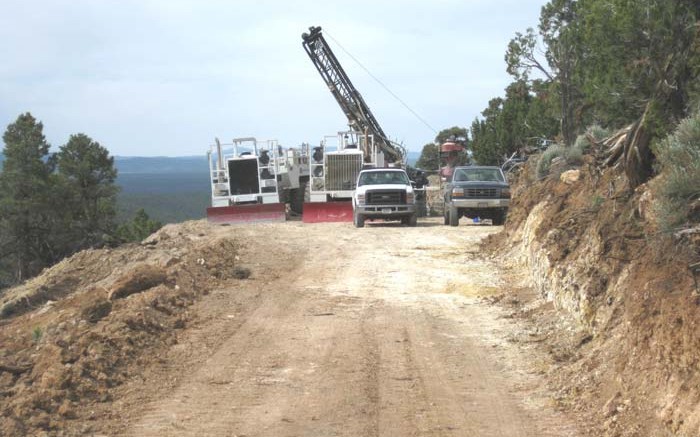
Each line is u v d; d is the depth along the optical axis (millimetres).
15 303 22047
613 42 14352
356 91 41719
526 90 40562
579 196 15664
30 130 70438
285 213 34594
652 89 14227
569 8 32375
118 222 86250
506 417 8297
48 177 70125
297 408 8594
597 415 8047
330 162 36094
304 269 18672
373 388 9352
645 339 8094
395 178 30578
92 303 12789
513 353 10969
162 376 9805
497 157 47469
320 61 41062
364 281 17031
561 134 29594
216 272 17516
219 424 8062
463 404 8758
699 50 12422
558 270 13047
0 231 67750
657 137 12148
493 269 18234
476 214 29500
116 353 10422
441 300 14953
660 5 13125
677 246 8766
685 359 7105
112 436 7676
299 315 13555
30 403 8320
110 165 75750
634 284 9281
